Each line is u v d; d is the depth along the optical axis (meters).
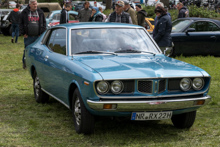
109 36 5.97
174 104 4.79
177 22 14.13
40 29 10.45
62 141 4.88
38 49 6.87
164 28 9.01
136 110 4.70
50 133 5.24
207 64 11.88
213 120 5.90
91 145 4.74
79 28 5.98
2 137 5.01
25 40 10.52
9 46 18.36
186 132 5.37
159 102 4.68
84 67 4.95
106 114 4.73
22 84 8.97
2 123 5.69
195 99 4.90
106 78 4.57
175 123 5.62
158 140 4.98
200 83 5.01
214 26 13.79
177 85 4.91
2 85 8.77
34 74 7.14
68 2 13.94
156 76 4.72
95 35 5.93
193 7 21.84
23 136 5.06
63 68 5.43
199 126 5.67
